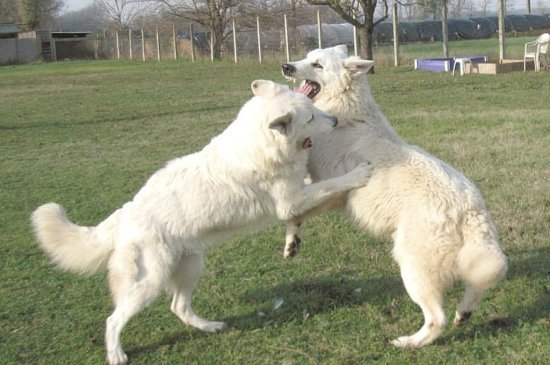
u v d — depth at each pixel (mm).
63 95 19609
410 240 3814
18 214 7020
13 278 5270
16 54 45469
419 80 16969
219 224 4074
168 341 4172
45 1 61656
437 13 38375
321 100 4766
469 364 3615
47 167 9352
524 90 13727
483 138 8953
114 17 56656
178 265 4109
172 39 39344
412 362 3684
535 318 4090
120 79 24859
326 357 3807
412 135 9555
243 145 4070
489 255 3615
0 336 4297
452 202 3781
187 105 15289
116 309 3848
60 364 3932
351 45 29734
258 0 34125
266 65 26344
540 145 8281
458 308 3928
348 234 5789
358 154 4355
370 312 4320
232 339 4125
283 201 4211
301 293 4703
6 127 13453
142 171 8664
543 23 39688
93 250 3945
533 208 6039
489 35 37562
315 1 19625
